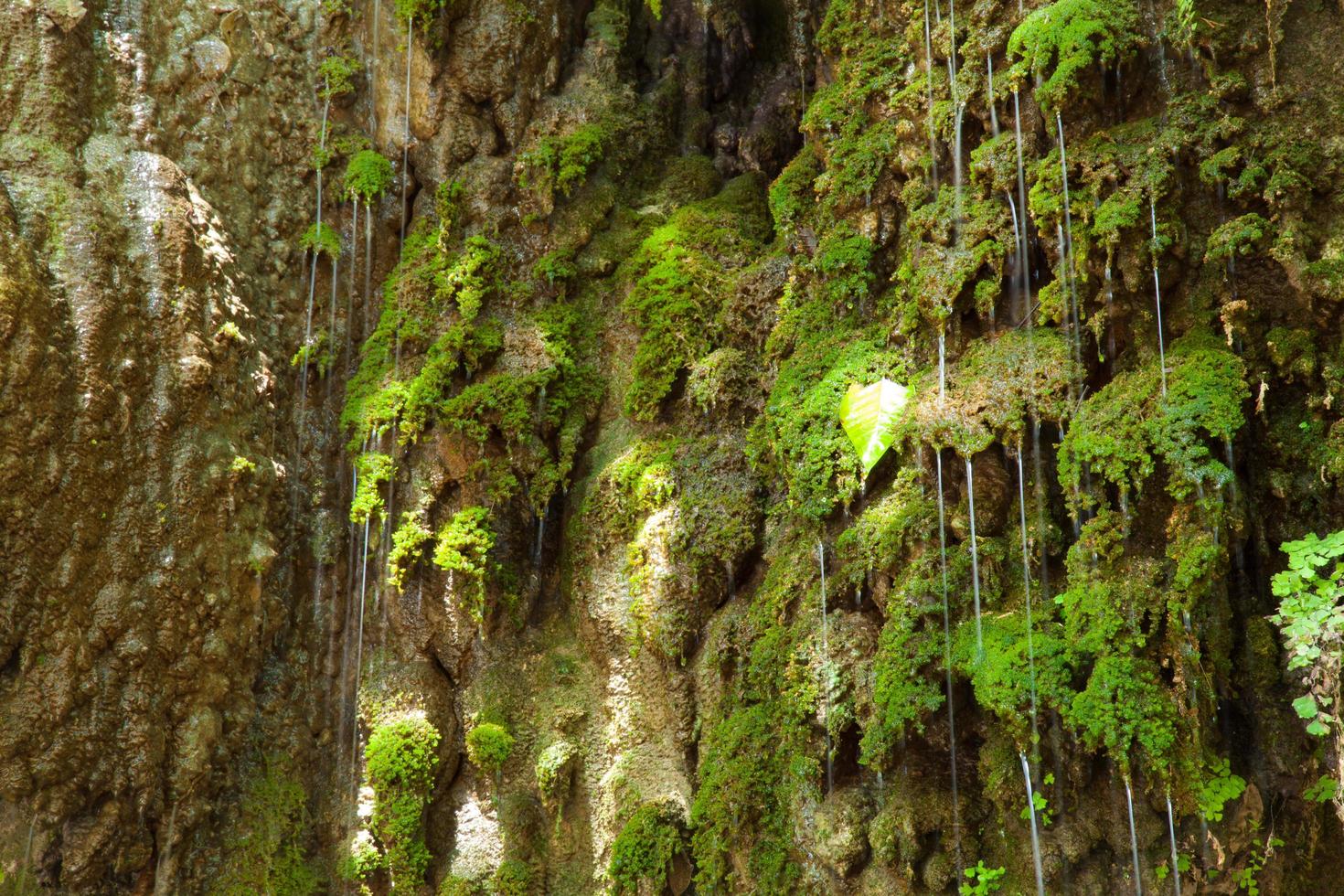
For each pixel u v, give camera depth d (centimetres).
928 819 462
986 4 498
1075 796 436
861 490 508
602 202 646
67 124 540
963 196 495
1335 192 429
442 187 639
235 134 614
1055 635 444
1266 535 443
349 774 597
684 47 708
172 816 540
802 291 565
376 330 643
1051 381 457
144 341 544
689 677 566
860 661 494
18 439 496
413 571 602
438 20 647
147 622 534
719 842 529
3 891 489
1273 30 438
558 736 586
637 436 604
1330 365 428
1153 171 444
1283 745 433
